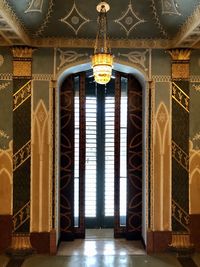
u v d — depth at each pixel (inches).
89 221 251.0
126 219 232.4
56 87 209.3
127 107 232.1
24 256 203.2
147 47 209.9
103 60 146.6
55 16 191.3
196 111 211.5
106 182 249.1
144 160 221.1
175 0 172.1
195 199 211.3
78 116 235.0
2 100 207.0
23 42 198.5
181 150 211.2
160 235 209.9
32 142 207.9
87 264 193.5
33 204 207.5
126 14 191.6
